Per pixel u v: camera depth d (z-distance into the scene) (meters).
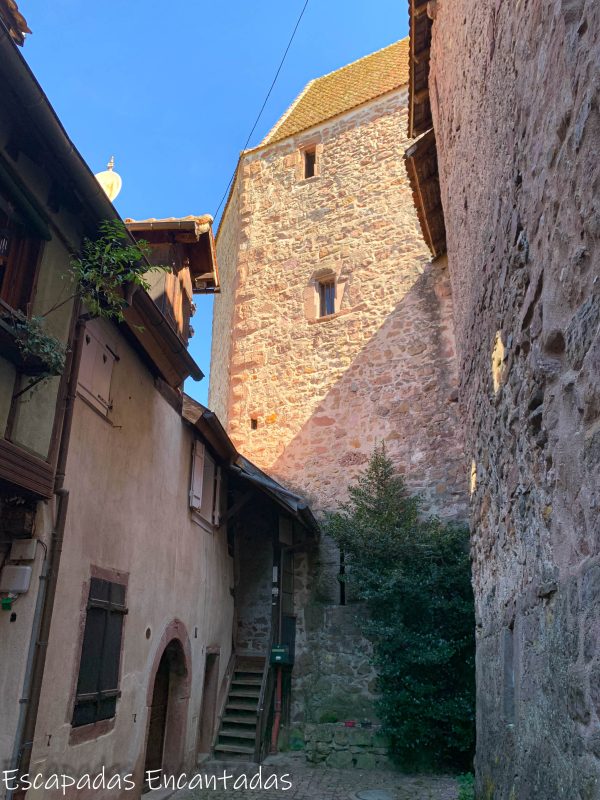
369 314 11.60
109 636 5.25
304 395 11.74
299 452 11.41
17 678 3.92
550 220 2.38
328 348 11.80
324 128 13.46
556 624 2.33
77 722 4.61
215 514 8.95
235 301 13.16
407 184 12.05
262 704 8.64
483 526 4.67
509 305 3.27
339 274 12.17
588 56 1.94
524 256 2.85
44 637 4.10
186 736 7.25
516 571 3.28
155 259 7.54
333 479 10.91
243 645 10.22
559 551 2.32
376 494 10.03
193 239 7.72
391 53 14.20
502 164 3.42
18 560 4.14
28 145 4.20
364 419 11.01
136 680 5.80
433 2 6.58
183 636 7.25
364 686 9.29
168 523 6.95
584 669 1.96
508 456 3.46
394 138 12.49
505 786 3.40
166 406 7.09
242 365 12.60
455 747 8.02
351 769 8.27
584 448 2.00
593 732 1.87
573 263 2.10
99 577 5.11
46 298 4.40
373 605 9.09
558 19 2.24
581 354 2.03
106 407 5.46
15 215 4.09
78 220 4.85
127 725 5.55
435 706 7.99
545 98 2.44
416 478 10.21
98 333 5.36
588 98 1.94
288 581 10.19
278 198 13.50
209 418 7.79
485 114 4.00
